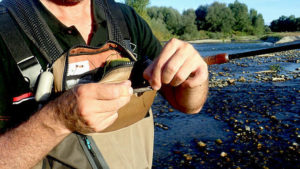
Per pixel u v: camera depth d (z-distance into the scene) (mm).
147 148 1219
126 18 1259
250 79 11641
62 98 636
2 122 831
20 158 684
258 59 19688
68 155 928
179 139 5387
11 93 862
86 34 1057
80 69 907
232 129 5836
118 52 994
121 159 1061
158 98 8789
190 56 786
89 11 1088
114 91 585
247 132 5621
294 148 4762
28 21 917
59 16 1005
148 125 1220
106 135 1020
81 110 589
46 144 688
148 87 787
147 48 1376
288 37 45031
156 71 761
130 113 994
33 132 667
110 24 1113
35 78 875
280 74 12516
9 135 710
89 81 914
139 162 1151
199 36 63656
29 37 896
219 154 4688
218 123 6254
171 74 749
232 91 9484
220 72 13836
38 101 823
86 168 953
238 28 71500
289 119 6305
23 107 862
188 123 6328
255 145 4992
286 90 9273
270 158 4465
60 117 632
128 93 615
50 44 909
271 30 84250
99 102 598
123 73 896
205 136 5504
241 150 4812
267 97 8453
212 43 46469
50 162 917
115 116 651
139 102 991
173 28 64312
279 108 7219
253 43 42312
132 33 1260
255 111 7047
